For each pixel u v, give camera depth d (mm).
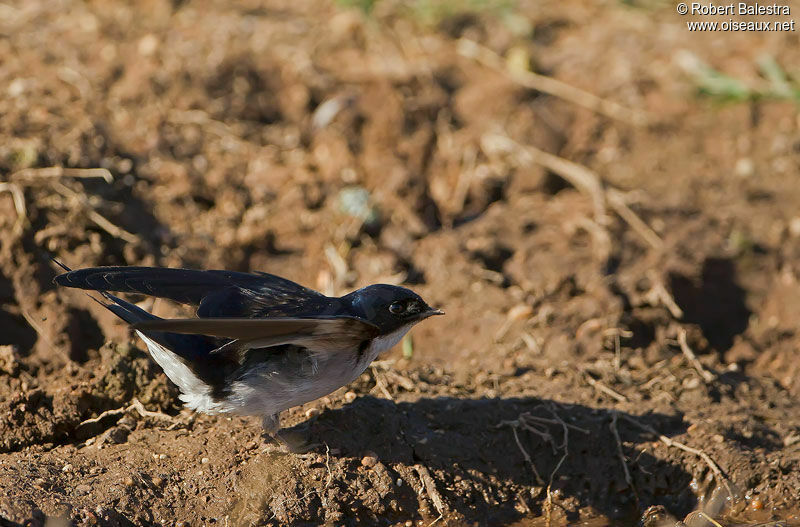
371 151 14430
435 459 9734
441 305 12164
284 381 8578
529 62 16266
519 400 10391
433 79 15672
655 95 15797
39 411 9789
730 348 12250
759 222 13570
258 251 12852
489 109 15383
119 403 10125
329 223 13234
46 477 8844
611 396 10742
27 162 12172
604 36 17312
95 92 14320
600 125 15258
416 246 13094
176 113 14508
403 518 9344
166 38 15836
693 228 13359
